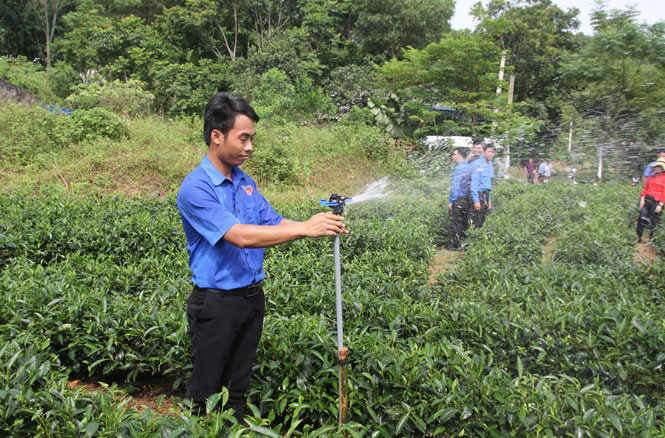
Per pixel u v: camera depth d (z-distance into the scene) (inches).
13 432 88.7
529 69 964.0
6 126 488.7
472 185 324.2
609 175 721.0
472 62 722.2
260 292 107.1
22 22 1104.8
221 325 99.2
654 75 679.1
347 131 660.1
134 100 642.8
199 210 94.8
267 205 114.7
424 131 763.4
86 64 954.7
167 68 836.6
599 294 177.0
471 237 297.3
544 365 137.2
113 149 493.7
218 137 96.4
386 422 111.5
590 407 107.2
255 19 1066.1
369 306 158.6
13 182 412.5
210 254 98.4
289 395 118.6
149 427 86.5
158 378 156.3
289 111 737.0
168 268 205.5
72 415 89.7
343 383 102.8
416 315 151.9
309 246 251.1
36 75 906.7
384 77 831.7
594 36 687.7
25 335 125.3
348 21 1146.7
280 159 546.9
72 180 442.9
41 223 252.8
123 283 182.9
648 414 99.1
